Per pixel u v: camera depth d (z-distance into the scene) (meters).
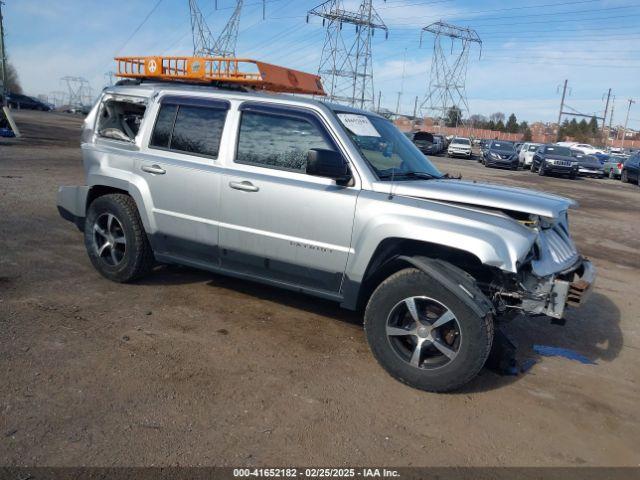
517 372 4.26
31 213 8.30
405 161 4.76
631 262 8.75
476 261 3.97
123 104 5.64
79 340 4.14
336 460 2.99
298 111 4.49
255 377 3.82
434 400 3.73
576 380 4.26
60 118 48.47
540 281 3.85
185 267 6.14
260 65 5.23
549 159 27.47
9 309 4.59
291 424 3.29
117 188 5.33
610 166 29.48
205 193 4.72
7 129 21.73
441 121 73.38
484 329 3.61
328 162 3.93
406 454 3.10
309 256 4.32
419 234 3.78
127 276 5.34
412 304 3.81
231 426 3.22
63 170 13.52
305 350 4.31
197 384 3.66
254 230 4.52
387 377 3.98
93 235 5.48
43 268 5.74
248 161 4.63
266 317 4.91
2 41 31.73
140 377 3.68
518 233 3.67
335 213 4.15
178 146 5.00
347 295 4.24
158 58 5.66
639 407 3.90
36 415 3.15
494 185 4.71
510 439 3.35
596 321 5.73
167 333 4.40
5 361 3.73
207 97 4.95
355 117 4.64
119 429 3.09
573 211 14.42
